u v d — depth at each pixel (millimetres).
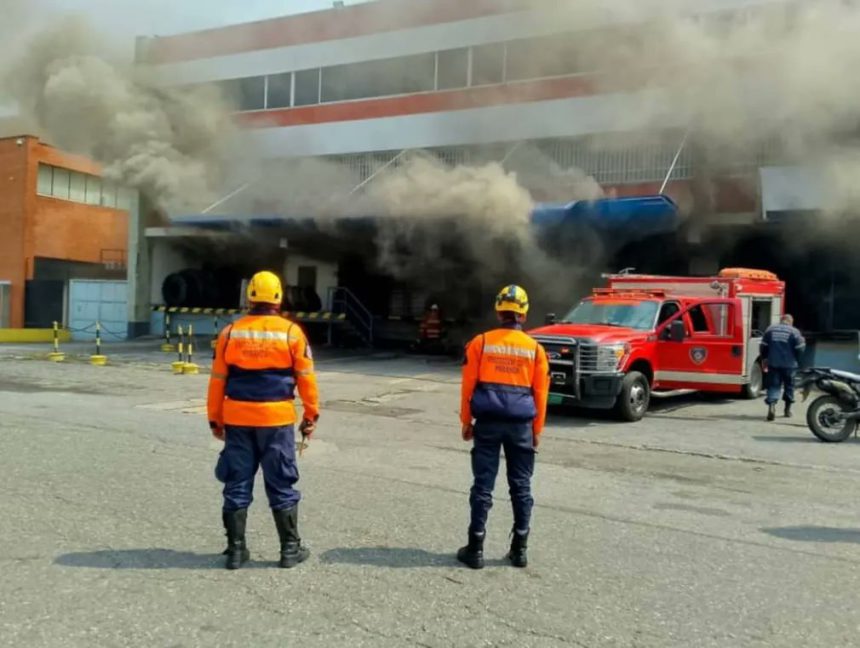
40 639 3230
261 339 4164
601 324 11195
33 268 29422
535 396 4395
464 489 6160
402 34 22109
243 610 3590
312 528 4930
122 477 6168
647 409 11695
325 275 25328
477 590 3932
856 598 3982
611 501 5977
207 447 7578
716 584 4133
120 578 3951
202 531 4770
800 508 5941
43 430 8359
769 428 10094
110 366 16703
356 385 14047
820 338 15766
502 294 4539
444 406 11609
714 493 6398
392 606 3688
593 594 3930
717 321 11781
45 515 5023
